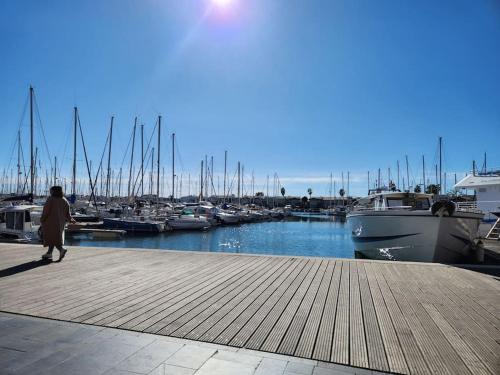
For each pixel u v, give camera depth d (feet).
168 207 153.38
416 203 53.42
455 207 40.75
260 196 337.93
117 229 110.52
